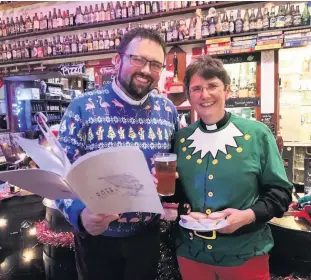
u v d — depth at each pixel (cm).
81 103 148
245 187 140
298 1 342
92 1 438
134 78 142
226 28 354
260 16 345
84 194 99
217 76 144
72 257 223
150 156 152
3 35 482
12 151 363
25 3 476
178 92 381
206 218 128
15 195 316
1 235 266
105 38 421
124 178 99
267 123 352
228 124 151
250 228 140
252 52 350
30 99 648
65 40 448
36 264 255
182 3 375
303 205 209
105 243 150
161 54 145
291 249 188
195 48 385
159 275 199
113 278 156
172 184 132
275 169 142
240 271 140
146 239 157
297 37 326
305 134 475
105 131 146
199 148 152
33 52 468
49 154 114
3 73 506
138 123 152
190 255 149
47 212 244
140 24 411
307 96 470
